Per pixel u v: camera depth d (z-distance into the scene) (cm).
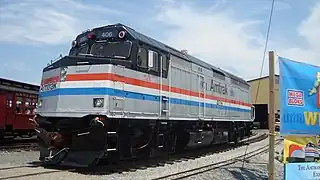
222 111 1966
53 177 976
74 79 1111
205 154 1766
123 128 1154
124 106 1114
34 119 1220
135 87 1171
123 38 1201
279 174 1194
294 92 777
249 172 1239
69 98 1107
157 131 1320
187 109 1529
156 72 1301
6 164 1237
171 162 1402
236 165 1413
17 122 2173
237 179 1088
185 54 1638
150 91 1253
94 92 1065
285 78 766
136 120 1193
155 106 1282
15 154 1565
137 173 1112
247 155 1780
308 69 797
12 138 2312
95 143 1073
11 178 930
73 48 1320
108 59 1082
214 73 1895
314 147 797
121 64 1119
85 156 1088
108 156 1120
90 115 1057
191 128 1623
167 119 1359
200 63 1750
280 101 762
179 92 1463
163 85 1342
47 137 1127
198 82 1661
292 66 775
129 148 1179
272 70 766
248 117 2547
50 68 1211
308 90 795
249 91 2641
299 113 781
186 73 1542
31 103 2338
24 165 1205
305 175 771
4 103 2058
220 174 1159
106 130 1061
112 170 1138
